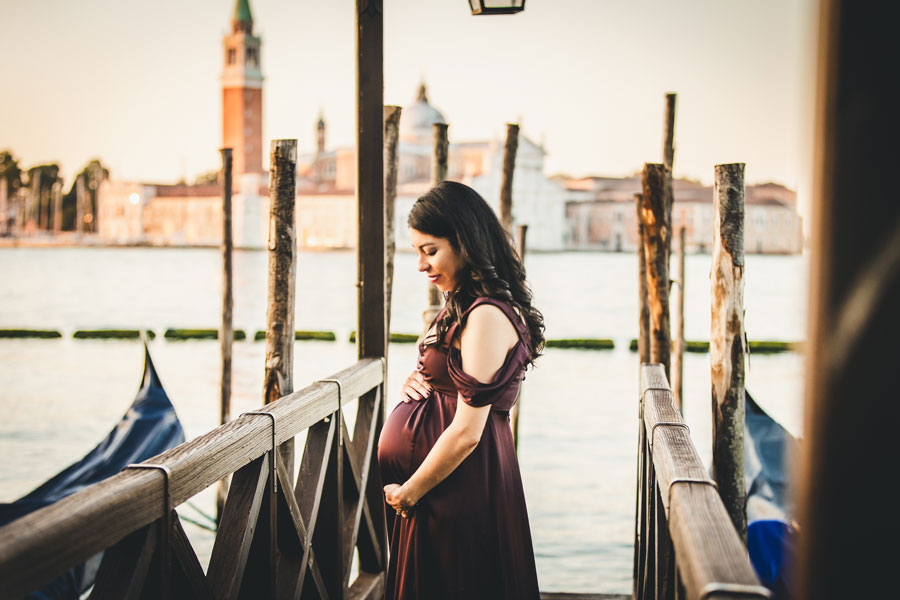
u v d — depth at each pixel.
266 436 2.05
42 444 12.70
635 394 17.00
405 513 2.01
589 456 11.64
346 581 2.79
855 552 0.68
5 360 22.89
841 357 0.68
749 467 5.09
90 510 1.34
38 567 1.22
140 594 1.57
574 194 117.06
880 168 0.66
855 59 0.67
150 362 7.17
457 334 1.94
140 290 53.12
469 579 1.99
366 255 3.18
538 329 2.04
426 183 101.38
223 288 9.63
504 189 6.38
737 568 1.10
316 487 2.46
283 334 3.08
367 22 3.12
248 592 2.10
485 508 1.99
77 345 26.62
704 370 19.78
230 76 116.25
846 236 0.67
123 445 6.55
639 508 3.08
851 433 0.68
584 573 7.28
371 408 3.12
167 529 1.59
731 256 3.08
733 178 3.06
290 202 3.07
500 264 1.99
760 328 31.86
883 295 0.66
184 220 119.25
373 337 3.21
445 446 1.90
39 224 123.25
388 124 3.78
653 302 4.80
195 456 1.69
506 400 2.02
